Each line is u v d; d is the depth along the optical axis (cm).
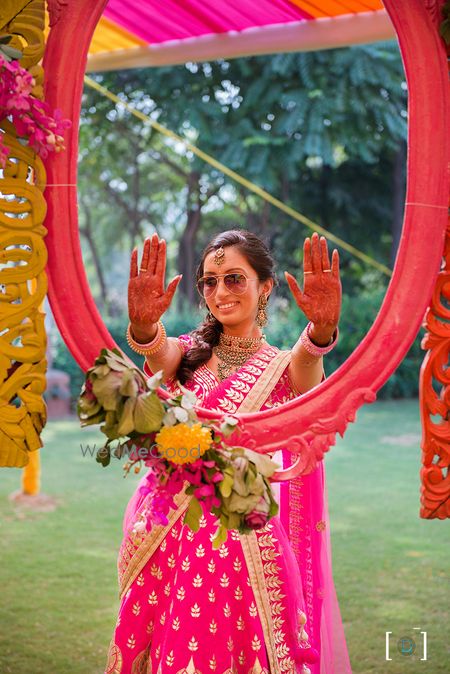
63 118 245
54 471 738
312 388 252
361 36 408
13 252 240
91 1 246
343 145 1339
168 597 250
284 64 1230
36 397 244
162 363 264
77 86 245
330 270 239
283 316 1647
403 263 246
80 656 340
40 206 241
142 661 256
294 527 270
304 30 416
